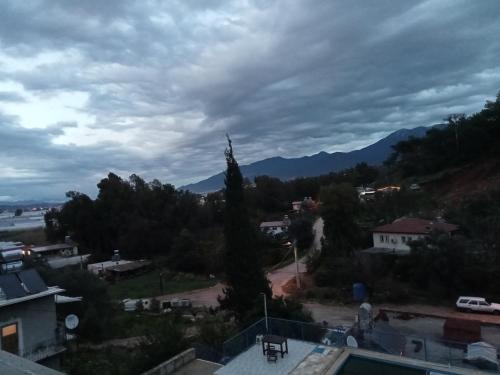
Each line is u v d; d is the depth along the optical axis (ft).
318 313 116.88
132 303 140.46
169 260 237.45
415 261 128.06
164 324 64.90
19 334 61.46
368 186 377.30
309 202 333.42
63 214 311.88
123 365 57.82
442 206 202.80
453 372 41.01
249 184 416.87
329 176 451.53
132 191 315.58
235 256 89.40
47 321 66.08
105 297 111.34
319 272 147.95
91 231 294.46
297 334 54.90
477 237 131.95
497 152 233.35
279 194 383.45
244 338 53.11
